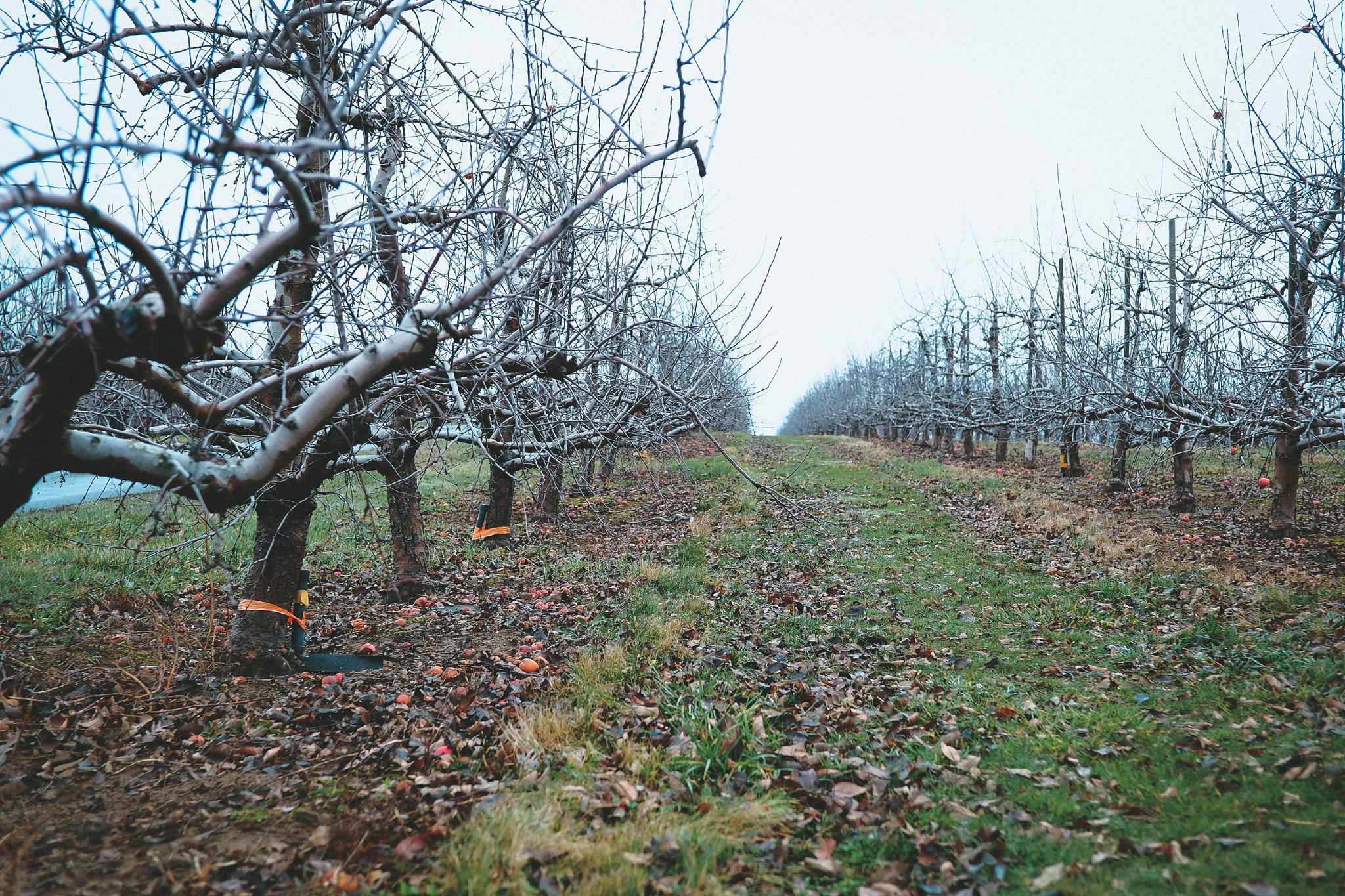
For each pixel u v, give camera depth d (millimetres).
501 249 3963
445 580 9102
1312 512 13344
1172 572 9352
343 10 3924
